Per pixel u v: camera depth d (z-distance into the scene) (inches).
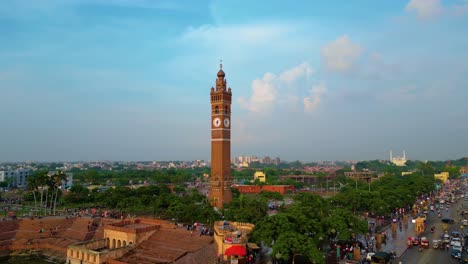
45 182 6830.7
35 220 5639.8
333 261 3720.5
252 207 5167.3
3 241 5024.6
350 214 4589.1
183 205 5723.4
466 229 5659.5
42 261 4682.6
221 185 7121.1
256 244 4111.7
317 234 3951.8
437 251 4343.0
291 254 3580.2
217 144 7239.2
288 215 3961.6
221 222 4670.3
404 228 5876.0
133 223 5157.5
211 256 3885.3
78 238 5310.0
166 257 3964.1
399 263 3708.2
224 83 7317.9
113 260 3986.2
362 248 4389.8
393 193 7406.5
